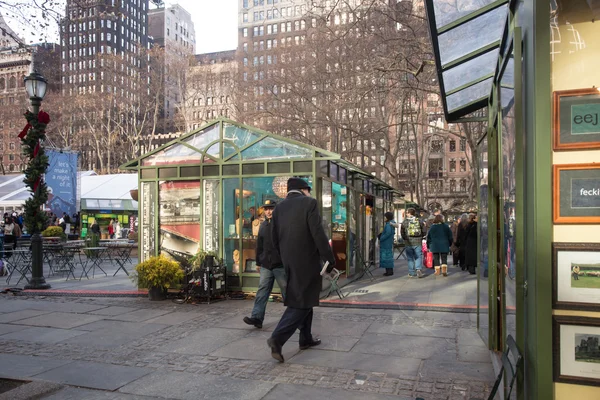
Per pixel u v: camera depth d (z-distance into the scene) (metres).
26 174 10.99
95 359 5.46
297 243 5.29
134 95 59.44
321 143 31.62
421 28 14.80
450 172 73.56
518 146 2.87
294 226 5.32
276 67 33.84
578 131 2.54
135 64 60.94
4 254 14.85
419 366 5.08
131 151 59.78
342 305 8.44
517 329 2.94
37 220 10.85
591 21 2.54
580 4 2.55
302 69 32.69
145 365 5.23
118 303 8.91
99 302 9.04
